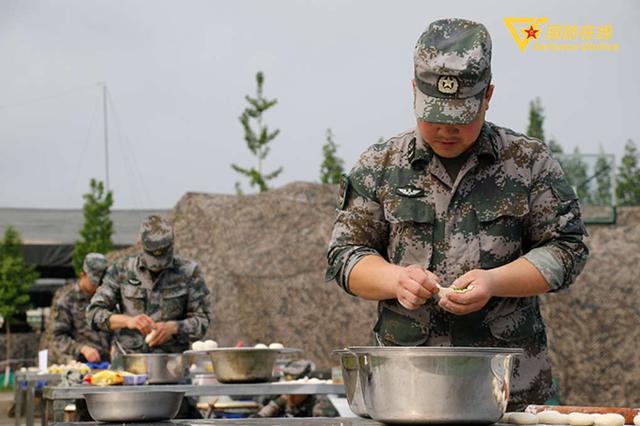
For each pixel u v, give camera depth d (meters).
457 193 2.73
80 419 5.02
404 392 1.99
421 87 2.58
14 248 19.09
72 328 8.50
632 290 10.52
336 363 10.53
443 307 2.44
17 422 8.34
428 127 2.60
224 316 10.72
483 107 2.61
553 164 2.77
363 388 2.08
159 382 4.96
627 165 12.80
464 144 2.63
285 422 2.20
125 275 6.35
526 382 2.71
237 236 11.14
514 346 2.70
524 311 2.71
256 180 18.50
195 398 6.12
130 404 2.50
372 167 2.82
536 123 18.06
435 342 2.70
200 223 11.30
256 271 10.89
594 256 10.77
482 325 2.68
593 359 10.34
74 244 18.73
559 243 2.66
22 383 8.91
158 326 5.97
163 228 6.23
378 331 2.82
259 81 18.52
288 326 10.69
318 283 10.83
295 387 4.91
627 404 10.15
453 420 1.98
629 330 10.37
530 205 2.72
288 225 11.20
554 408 2.40
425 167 2.76
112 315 6.11
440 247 2.73
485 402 1.99
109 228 18.92
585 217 11.22
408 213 2.74
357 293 2.65
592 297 10.54
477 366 1.98
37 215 19.56
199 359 5.91
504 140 2.77
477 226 2.71
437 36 2.59
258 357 4.89
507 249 2.72
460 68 2.51
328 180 19.19
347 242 2.79
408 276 2.46
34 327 21.98
